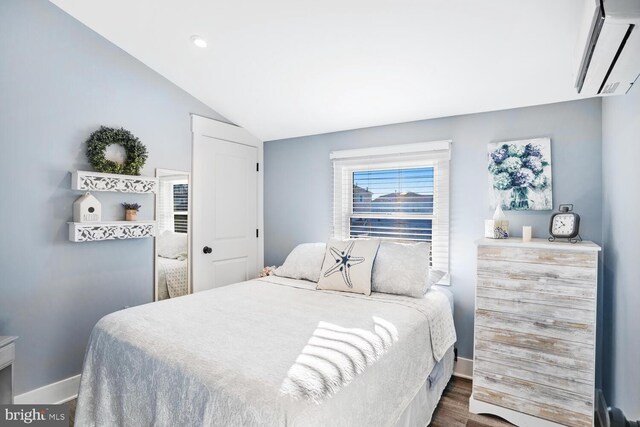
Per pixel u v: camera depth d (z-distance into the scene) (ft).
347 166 10.66
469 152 8.59
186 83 9.35
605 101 6.80
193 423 3.95
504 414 6.77
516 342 6.72
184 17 6.78
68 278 7.46
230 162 11.14
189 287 9.89
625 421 2.87
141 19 7.13
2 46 6.49
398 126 9.68
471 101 7.99
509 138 8.11
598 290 7.10
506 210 8.13
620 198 5.74
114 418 5.13
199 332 5.27
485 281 7.02
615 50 3.77
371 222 10.29
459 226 8.71
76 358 7.57
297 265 9.46
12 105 6.62
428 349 6.37
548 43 5.84
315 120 10.15
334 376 4.02
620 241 5.76
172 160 9.43
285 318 6.00
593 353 6.07
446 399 7.52
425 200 9.36
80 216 7.33
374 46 6.62
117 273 8.30
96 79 7.87
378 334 5.33
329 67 7.55
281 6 6.00
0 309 6.52
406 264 7.94
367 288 7.76
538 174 7.68
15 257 6.70
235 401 3.64
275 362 4.25
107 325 5.66
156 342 4.92
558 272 6.36
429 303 7.18
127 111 8.43
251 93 9.29
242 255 11.62
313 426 3.36
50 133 7.14
